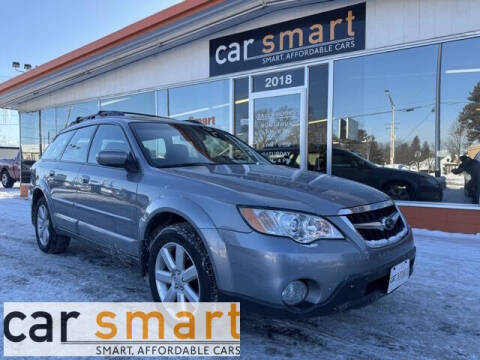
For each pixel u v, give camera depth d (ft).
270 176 10.36
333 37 23.06
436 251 16.66
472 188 20.15
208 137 13.88
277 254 7.73
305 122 24.49
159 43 30.32
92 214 12.88
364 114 22.62
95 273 13.98
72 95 41.93
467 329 9.89
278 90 25.63
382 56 21.81
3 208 32.01
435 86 20.66
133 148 11.87
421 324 10.14
